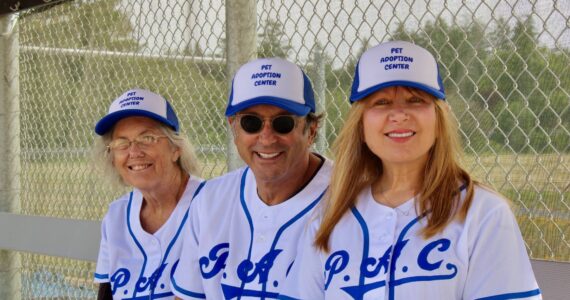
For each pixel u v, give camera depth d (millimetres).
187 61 2730
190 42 2719
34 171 3438
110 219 2342
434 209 1502
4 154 3383
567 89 1835
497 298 1408
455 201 1500
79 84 3209
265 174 1810
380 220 1574
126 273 2230
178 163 2301
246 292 1806
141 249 2236
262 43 2436
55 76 3328
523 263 1440
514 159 1926
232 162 2326
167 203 2264
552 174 1863
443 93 1548
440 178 1523
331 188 1692
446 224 1473
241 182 1973
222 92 2600
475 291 1430
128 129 2191
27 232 3127
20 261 3453
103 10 3088
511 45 1927
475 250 1440
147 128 2189
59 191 3307
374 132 1546
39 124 3414
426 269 1449
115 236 2301
